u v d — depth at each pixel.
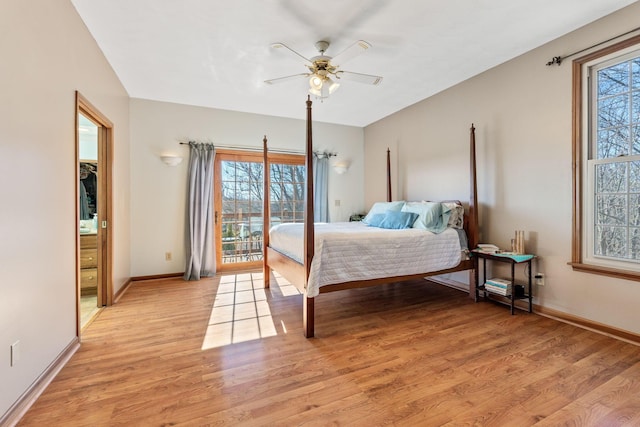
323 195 5.25
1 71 1.39
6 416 1.41
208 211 4.35
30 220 1.62
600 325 2.46
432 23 2.39
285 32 2.48
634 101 2.30
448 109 3.81
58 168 1.92
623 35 2.27
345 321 2.74
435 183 4.06
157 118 4.14
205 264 4.32
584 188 2.57
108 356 2.09
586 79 2.55
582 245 2.59
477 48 2.82
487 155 3.35
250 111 4.63
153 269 4.17
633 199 2.30
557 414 1.51
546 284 2.84
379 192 5.20
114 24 2.35
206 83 3.52
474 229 3.30
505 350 2.18
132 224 4.03
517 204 3.06
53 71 1.86
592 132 2.54
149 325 2.63
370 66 3.15
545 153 2.81
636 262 2.29
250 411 1.54
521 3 2.17
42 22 1.73
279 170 5.04
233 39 2.57
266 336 2.42
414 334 2.46
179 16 2.25
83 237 3.58
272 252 3.62
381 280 2.82
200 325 2.64
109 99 3.01
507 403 1.60
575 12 2.30
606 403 1.60
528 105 2.94
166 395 1.66
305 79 3.40
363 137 5.61
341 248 2.63
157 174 4.16
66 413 1.51
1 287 1.39
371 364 2.00
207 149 4.35
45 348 1.77
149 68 3.12
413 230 3.14
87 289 3.60
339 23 2.37
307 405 1.58
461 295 3.53
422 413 1.52
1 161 1.39
